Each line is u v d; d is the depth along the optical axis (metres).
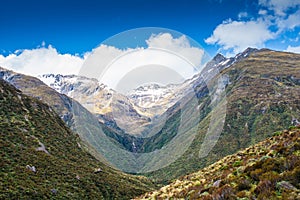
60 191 66.62
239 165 22.20
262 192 12.09
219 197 13.48
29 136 92.00
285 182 12.10
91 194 72.38
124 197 77.38
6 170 65.00
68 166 82.38
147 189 87.88
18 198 53.53
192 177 27.95
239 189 13.69
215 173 24.66
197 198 16.44
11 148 79.00
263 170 14.60
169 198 22.48
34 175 69.44
